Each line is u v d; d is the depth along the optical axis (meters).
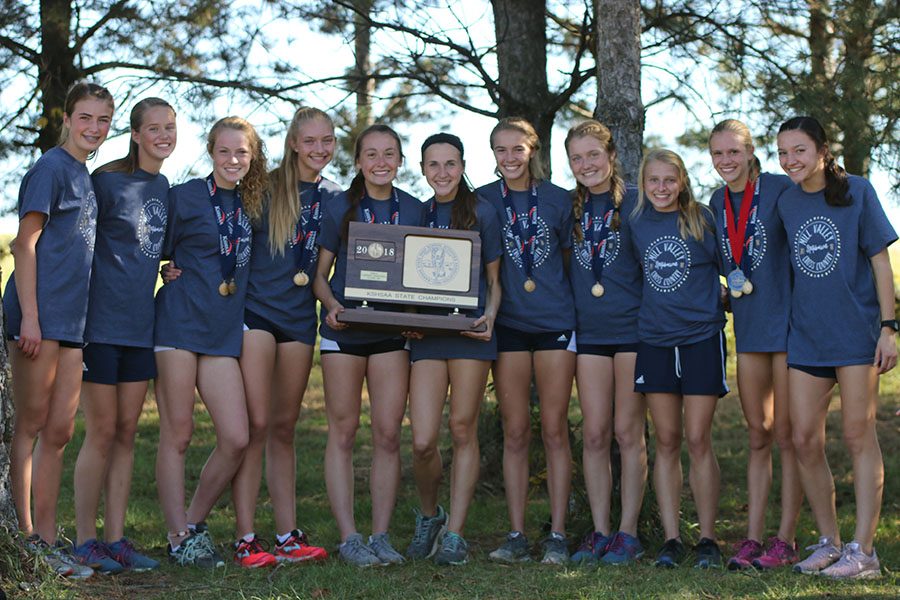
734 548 6.47
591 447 6.53
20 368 5.70
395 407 6.37
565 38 10.55
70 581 5.63
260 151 6.26
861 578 5.86
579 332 6.52
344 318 6.04
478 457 6.48
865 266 5.98
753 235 6.17
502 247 6.47
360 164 6.38
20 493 5.73
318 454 11.68
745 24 9.14
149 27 9.48
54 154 5.74
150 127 5.95
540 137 9.34
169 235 6.16
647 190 6.30
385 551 6.29
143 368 6.06
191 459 11.30
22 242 5.60
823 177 6.01
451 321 6.12
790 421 6.21
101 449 5.99
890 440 12.20
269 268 6.26
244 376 6.20
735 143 6.17
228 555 6.63
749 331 6.19
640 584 5.76
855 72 8.57
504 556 6.46
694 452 6.34
